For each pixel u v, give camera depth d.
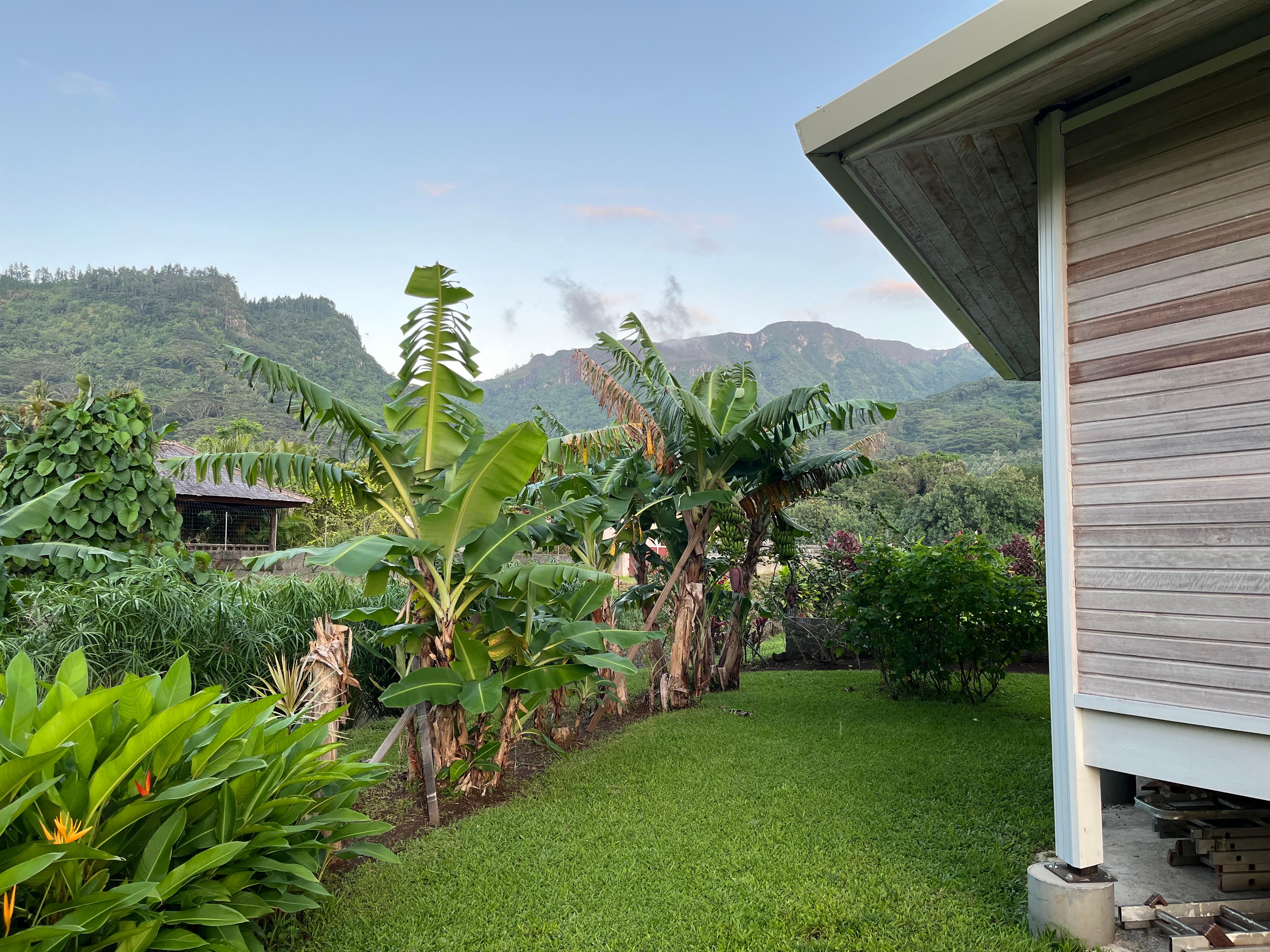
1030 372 8.58
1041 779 5.38
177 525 7.55
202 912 2.51
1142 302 3.03
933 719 7.67
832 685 10.13
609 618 8.04
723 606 10.08
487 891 3.65
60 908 2.19
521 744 7.04
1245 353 2.76
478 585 5.29
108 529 7.00
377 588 5.18
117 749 2.62
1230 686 2.71
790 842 4.21
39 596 5.65
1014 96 3.04
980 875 3.70
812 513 19.70
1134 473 3.02
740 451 8.21
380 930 3.23
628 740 6.96
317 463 5.10
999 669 8.51
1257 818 3.66
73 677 2.94
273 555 4.43
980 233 4.58
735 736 6.95
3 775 2.10
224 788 2.74
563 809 4.94
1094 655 3.09
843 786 5.30
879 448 9.27
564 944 3.10
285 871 2.90
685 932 3.18
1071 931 2.97
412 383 4.96
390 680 7.95
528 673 5.36
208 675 5.67
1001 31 2.65
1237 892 3.50
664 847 4.18
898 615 8.80
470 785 5.40
